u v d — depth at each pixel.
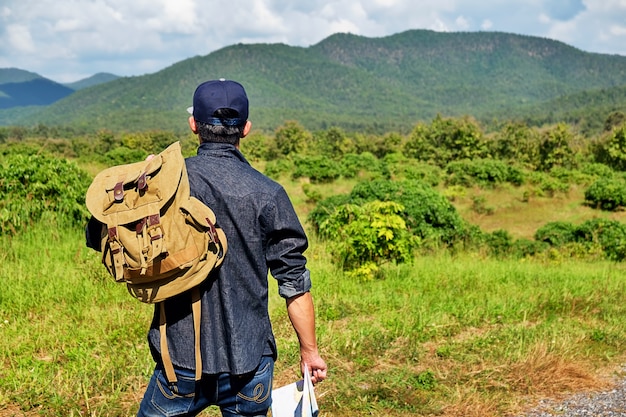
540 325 5.56
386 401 3.78
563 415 3.78
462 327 5.44
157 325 1.85
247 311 1.86
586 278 8.80
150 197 1.72
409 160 44.88
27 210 7.22
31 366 3.83
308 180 28.77
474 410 3.75
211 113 1.92
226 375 1.85
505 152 58.59
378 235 7.47
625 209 24.30
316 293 6.40
